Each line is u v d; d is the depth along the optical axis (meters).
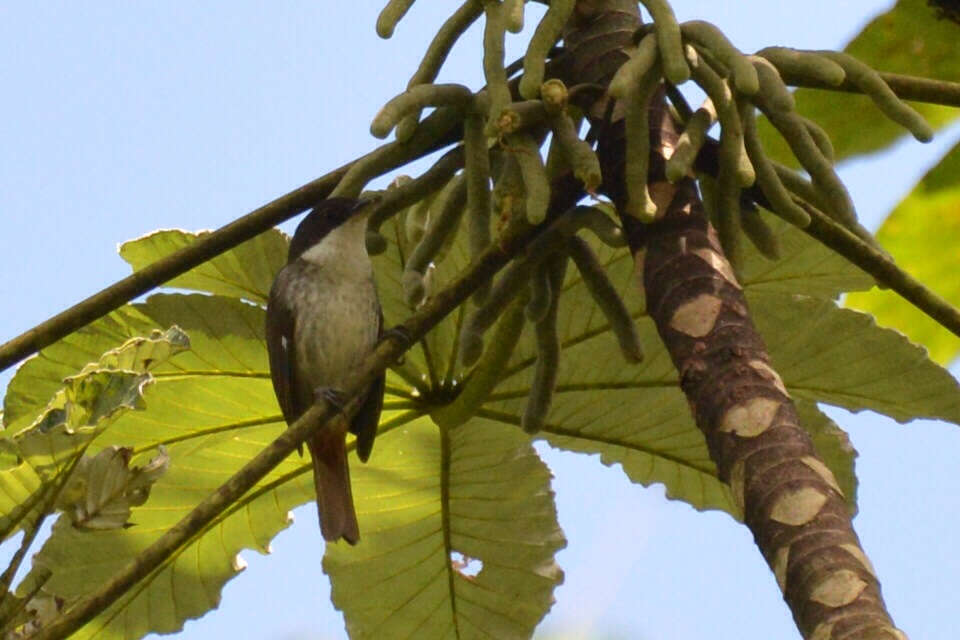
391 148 6.10
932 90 6.04
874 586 4.19
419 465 7.88
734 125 5.46
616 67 6.22
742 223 5.98
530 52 5.61
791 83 5.81
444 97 5.89
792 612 4.27
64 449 5.50
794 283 7.13
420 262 6.46
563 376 7.48
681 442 7.69
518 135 5.68
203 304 7.26
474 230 6.08
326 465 7.50
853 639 4.00
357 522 7.73
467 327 6.28
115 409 5.49
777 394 4.91
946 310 5.77
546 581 7.82
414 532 8.01
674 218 5.57
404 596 8.02
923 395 7.15
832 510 4.44
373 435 7.64
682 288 5.33
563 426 7.73
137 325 7.17
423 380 7.59
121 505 5.60
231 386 7.53
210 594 7.81
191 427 7.59
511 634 7.90
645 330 7.32
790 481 4.55
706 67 5.48
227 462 7.73
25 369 7.00
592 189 5.55
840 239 5.80
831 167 5.67
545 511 7.82
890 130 8.12
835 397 7.33
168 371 7.38
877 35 7.82
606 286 6.23
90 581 7.47
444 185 6.39
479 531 7.93
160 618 7.81
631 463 7.91
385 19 5.96
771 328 7.09
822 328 7.04
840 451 7.43
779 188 5.63
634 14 6.43
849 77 5.73
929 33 7.78
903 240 8.35
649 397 7.50
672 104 6.23
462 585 7.98
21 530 5.89
